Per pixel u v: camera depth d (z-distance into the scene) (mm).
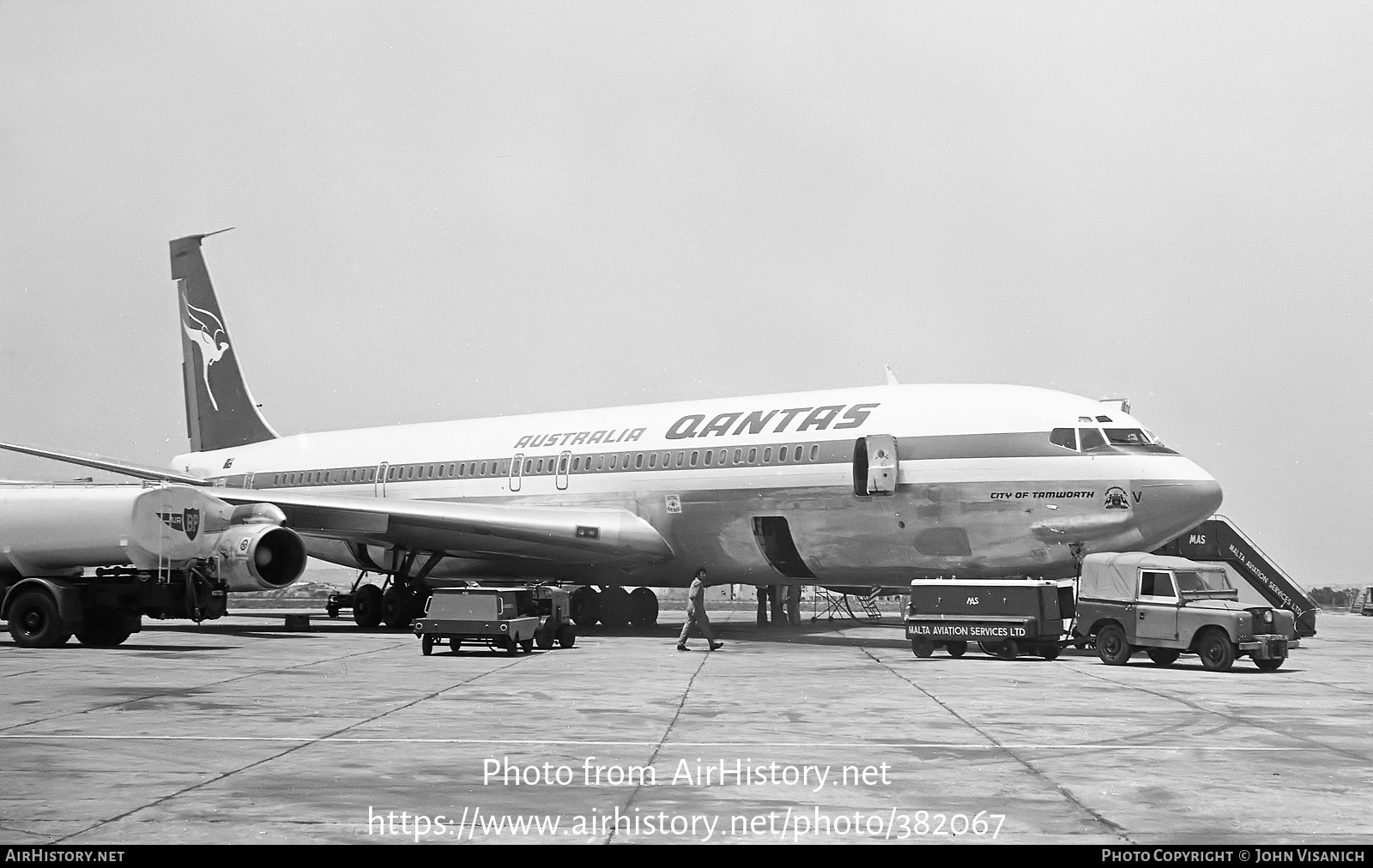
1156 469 22547
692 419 28953
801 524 26250
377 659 21609
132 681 17328
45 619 23859
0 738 11875
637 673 18844
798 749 11383
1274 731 12688
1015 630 21375
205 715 13594
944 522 24266
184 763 10531
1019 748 11484
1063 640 22609
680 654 23156
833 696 15789
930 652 22391
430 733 12281
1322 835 8086
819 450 25859
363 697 15375
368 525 29078
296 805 8898
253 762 10625
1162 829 8242
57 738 11945
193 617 24703
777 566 27641
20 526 24250
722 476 27359
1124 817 8570
